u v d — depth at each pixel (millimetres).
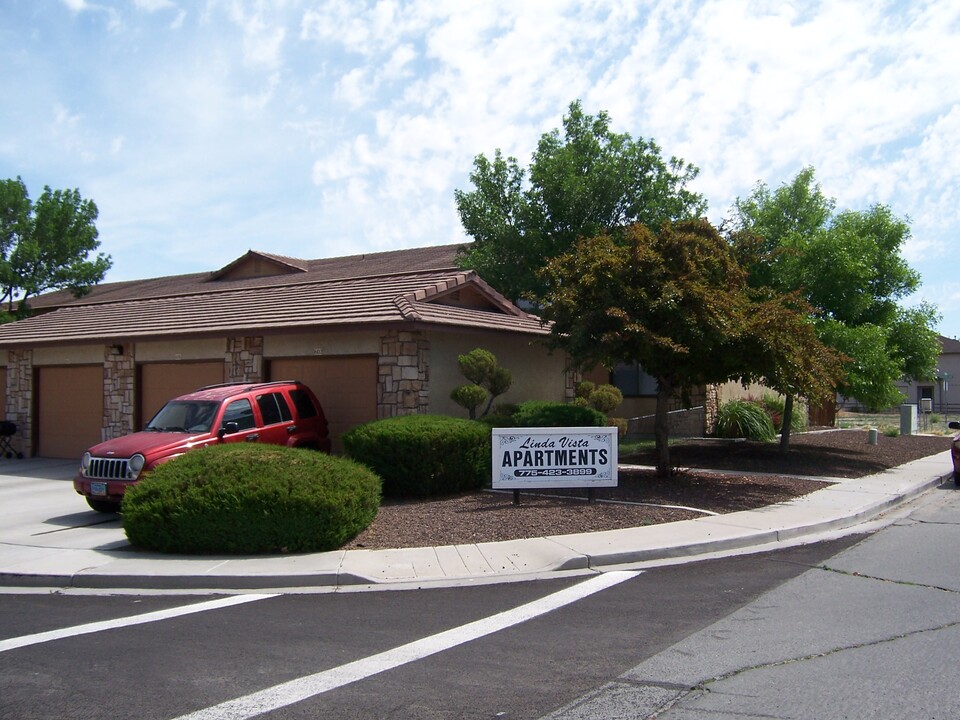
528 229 24328
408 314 15969
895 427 31531
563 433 12992
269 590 8914
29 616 7898
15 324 24891
